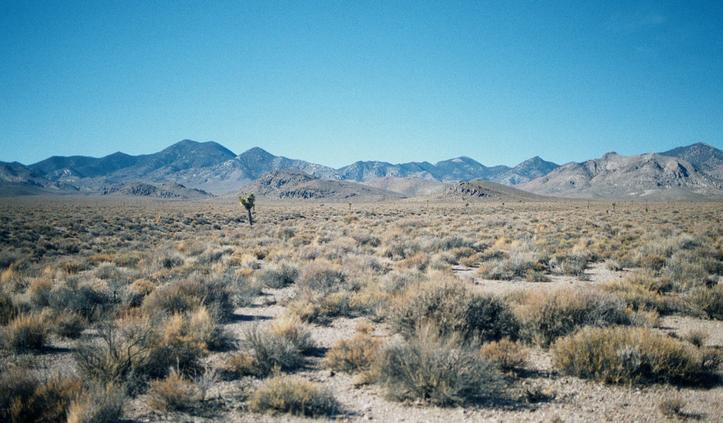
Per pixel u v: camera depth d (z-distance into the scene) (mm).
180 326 9547
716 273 18266
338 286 14992
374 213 73500
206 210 92000
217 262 22000
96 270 19219
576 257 21969
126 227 46281
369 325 10688
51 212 70125
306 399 6488
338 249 25500
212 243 31156
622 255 23500
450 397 6617
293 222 56156
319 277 15641
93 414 5754
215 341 9492
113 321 11070
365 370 7898
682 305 12367
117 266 22109
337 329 11078
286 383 6816
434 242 27344
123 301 12812
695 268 17047
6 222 46062
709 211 69812
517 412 6352
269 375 7797
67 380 6652
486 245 28531
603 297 10750
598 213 67625
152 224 49625
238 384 7434
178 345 8469
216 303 12250
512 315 10125
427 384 6867
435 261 20578
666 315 12016
